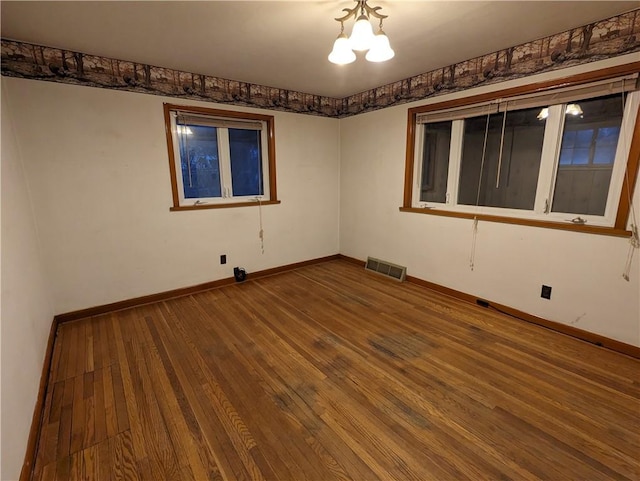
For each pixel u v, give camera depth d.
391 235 4.09
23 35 2.31
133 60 2.87
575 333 2.57
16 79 2.46
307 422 1.73
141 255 3.22
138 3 1.88
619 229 2.29
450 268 3.46
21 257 1.96
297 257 4.52
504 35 2.41
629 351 2.31
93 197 2.90
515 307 2.95
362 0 1.84
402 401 1.89
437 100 3.29
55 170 2.70
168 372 2.17
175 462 1.50
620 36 2.13
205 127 3.55
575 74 2.35
